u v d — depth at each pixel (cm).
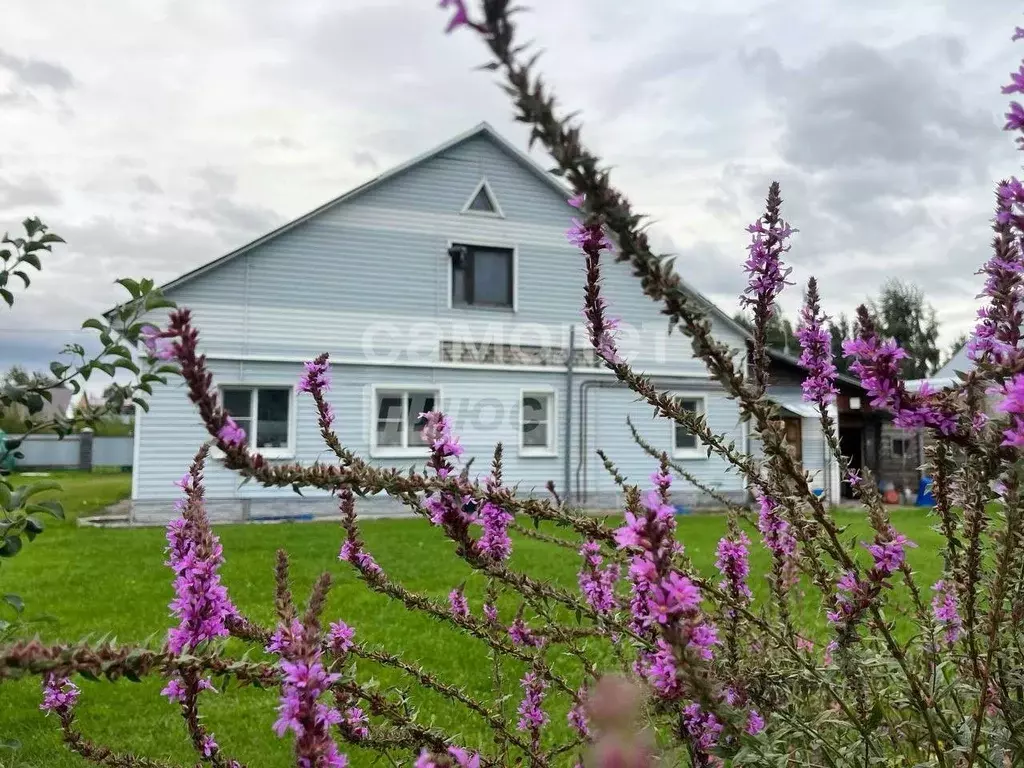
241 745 397
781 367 1814
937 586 253
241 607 672
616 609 239
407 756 212
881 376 137
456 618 218
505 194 1816
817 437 1844
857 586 172
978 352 175
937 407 135
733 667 210
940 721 187
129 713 444
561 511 170
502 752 227
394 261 1716
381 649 212
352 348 1664
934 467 188
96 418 246
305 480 135
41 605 709
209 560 162
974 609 187
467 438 1727
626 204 113
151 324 124
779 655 228
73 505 1767
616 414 1823
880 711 181
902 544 169
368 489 145
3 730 419
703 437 192
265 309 1606
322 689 130
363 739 184
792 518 180
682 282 124
